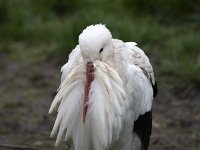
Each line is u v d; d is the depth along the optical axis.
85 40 6.54
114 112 6.54
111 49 6.74
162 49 13.12
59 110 6.67
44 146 9.65
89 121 6.60
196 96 11.40
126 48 7.21
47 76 12.43
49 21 14.80
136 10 14.88
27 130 10.27
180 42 12.80
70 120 6.63
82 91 6.59
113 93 6.50
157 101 11.31
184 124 10.45
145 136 7.57
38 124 10.48
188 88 11.55
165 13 14.57
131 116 7.09
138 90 7.05
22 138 9.97
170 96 11.46
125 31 13.12
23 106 11.18
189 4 14.34
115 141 7.00
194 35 13.13
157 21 14.46
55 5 15.30
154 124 10.42
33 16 14.87
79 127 6.67
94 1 15.27
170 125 10.42
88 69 6.51
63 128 6.64
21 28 14.45
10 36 14.34
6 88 11.97
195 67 11.74
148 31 13.41
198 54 12.48
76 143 6.74
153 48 13.14
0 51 13.83
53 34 14.09
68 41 13.20
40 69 12.78
